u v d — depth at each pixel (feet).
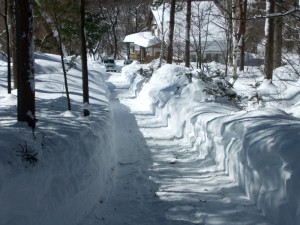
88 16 38.52
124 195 23.35
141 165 29.30
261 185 20.16
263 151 20.25
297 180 16.76
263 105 37.22
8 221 13.51
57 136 19.75
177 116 40.93
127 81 98.43
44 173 16.15
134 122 45.96
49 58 80.69
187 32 80.43
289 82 56.49
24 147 16.03
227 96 41.57
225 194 22.65
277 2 21.94
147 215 20.56
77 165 19.57
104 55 238.48
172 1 79.30
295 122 23.77
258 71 79.30
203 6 110.52
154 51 152.05
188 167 28.58
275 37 60.18
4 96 41.16
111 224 19.31
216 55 120.67
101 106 39.52
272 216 18.65
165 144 35.70
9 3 43.70
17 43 20.10
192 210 20.97
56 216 16.35
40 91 46.32
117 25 232.12
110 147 29.09
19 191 14.33
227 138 26.40
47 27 35.12
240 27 64.23
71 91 48.39
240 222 19.25
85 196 19.76
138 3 228.22
